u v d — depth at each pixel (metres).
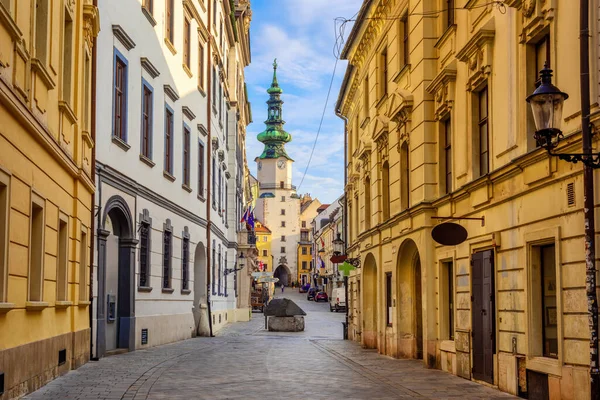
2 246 10.20
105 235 19.17
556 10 11.05
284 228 154.38
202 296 34.00
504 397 12.56
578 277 10.30
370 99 26.50
